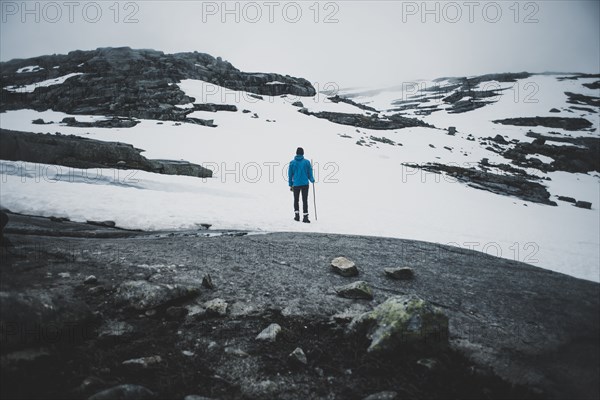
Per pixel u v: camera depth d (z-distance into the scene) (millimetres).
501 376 3139
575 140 66938
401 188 25766
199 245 6445
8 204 8797
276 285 4828
